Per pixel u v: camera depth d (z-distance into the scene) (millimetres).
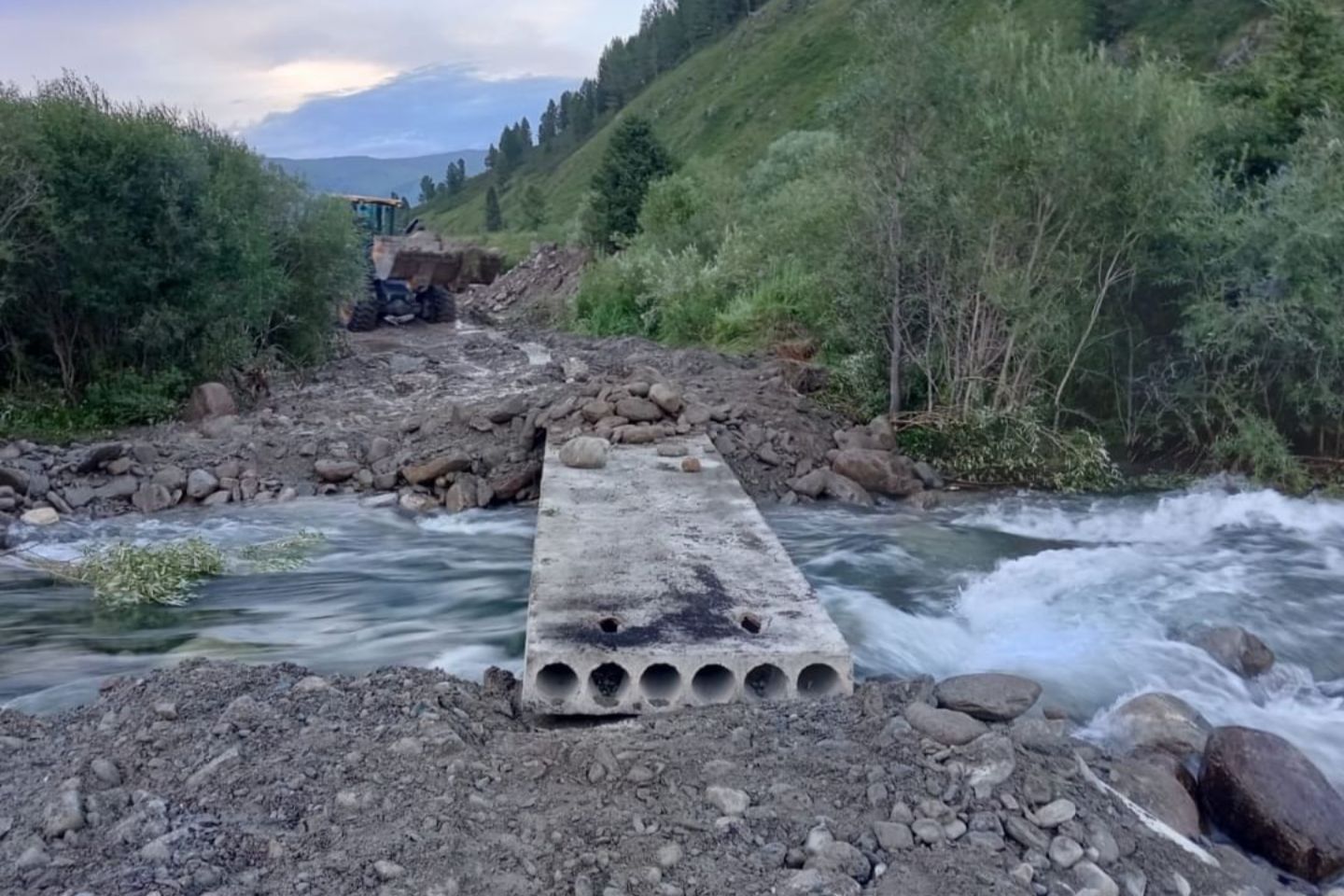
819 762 4598
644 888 3791
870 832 4133
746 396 12734
